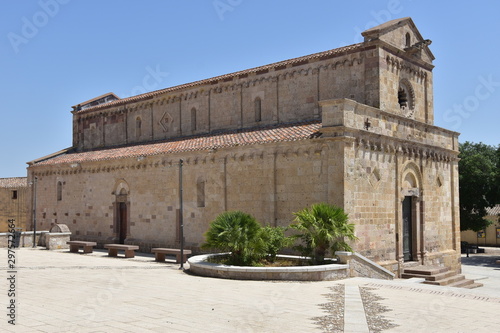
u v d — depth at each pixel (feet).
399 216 100.32
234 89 123.75
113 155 133.18
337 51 105.40
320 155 89.15
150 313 47.29
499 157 190.49
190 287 64.80
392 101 103.60
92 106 170.81
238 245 77.30
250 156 99.81
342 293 61.21
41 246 136.15
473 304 55.77
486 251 202.39
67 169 143.64
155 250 101.86
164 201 117.29
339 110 86.28
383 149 96.43
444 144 120.37
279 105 114.83
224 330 41.06
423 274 97.50
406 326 44.09
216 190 106.01
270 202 95.91
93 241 134.62
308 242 81.10
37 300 53.57
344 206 85.05
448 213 121.19
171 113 138.31
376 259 93.20
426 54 118.21
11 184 195.21
